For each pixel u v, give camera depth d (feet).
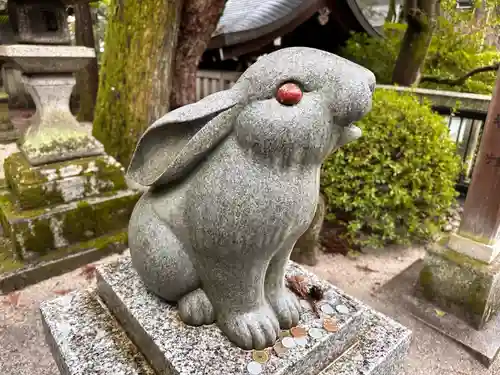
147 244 3.88
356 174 8.70
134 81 10.19
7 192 8.36
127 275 4.85
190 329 3.99
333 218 9.14
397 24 16.94
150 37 9.82
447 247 7.14
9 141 17.48
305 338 3.96
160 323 4.04
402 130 8.63
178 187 3.79
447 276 7.03
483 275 6.52
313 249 8.73
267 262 3.61
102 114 11.02
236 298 3.73
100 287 4.94
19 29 7.53
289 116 3.03
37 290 7.30
